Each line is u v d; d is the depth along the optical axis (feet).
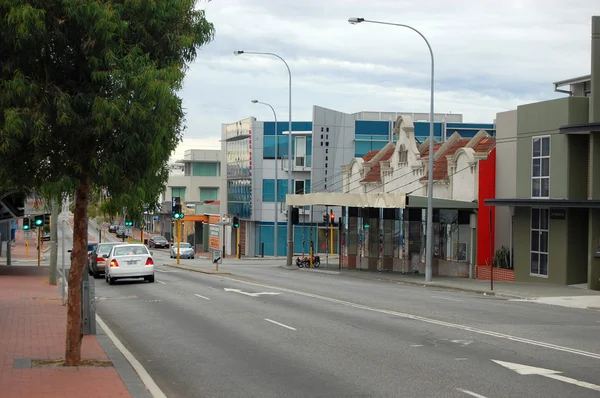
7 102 36.04
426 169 139.95
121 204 39.27
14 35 35.65
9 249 161.07
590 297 88.74
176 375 41.34
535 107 109.09
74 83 38.37
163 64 40.65
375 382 38.14
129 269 107.45
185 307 76.23
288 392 36.35
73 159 38.63
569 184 102.22
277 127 241.76
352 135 230.48
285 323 62.08
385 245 152.66
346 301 80.94
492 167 122.72
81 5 36.01
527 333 55.36
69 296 42.57
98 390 35.83
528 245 111.24
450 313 68.80
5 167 37.68
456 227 127.13
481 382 37.76
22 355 46.21
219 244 260.21
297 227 242.58
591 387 36.50
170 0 40.45
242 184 251.19
